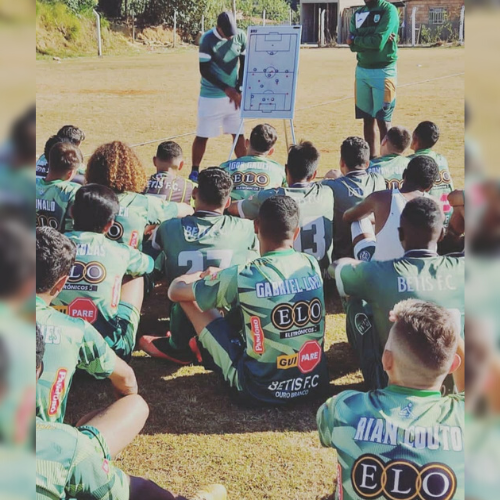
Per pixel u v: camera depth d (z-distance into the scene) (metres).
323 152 9.87
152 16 36.22
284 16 50.78
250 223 4.15
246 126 11.91
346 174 5.16
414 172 4.27
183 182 5.50
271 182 5.44
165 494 2.48
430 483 2.11
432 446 2.13
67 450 2.06
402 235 3.35
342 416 2.25
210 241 4.02
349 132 11.26
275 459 3.10
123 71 21.20
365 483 2.17
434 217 3.25
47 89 16.64
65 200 4.52
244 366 3.48
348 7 38.66
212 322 3.59
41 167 5.53
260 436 3.29
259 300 3.33
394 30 8.12
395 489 2.14
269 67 7.25
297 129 11.58
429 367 2.18
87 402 3.66
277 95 7.29
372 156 8.77
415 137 5.73
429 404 2.21
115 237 4.32
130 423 2.62
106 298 3.61
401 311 2.28
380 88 8.34
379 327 3.29
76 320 2.73
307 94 15.77
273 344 3.38
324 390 3.59
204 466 3.05
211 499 2.70
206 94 8.12
